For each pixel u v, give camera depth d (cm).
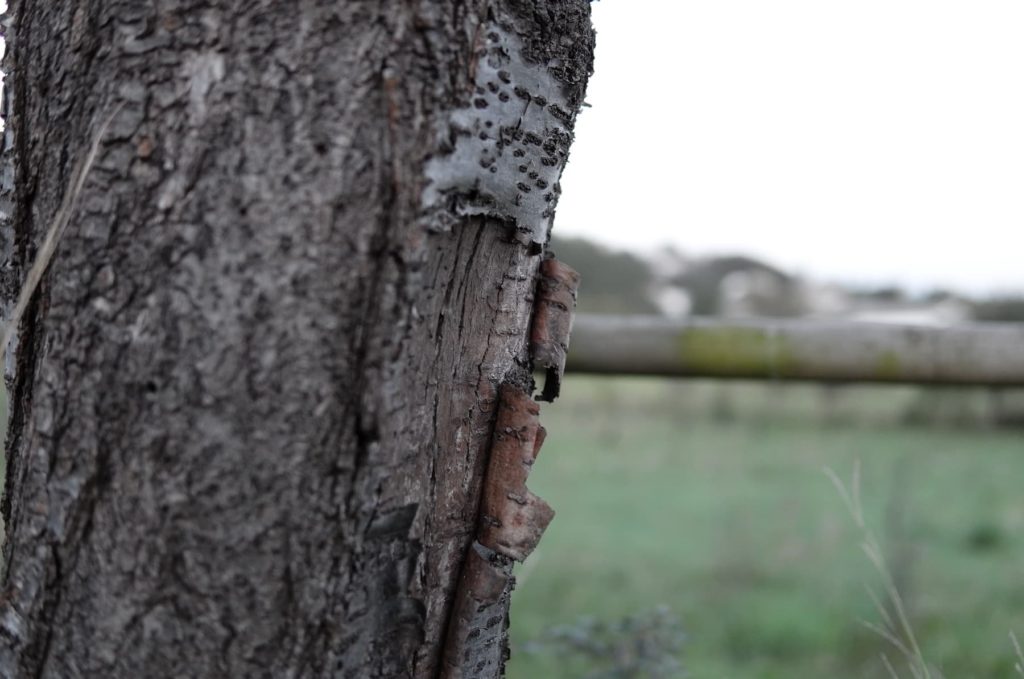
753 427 430
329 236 62
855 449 367
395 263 62
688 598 180
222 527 63
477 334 69
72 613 65
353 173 62
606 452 370
